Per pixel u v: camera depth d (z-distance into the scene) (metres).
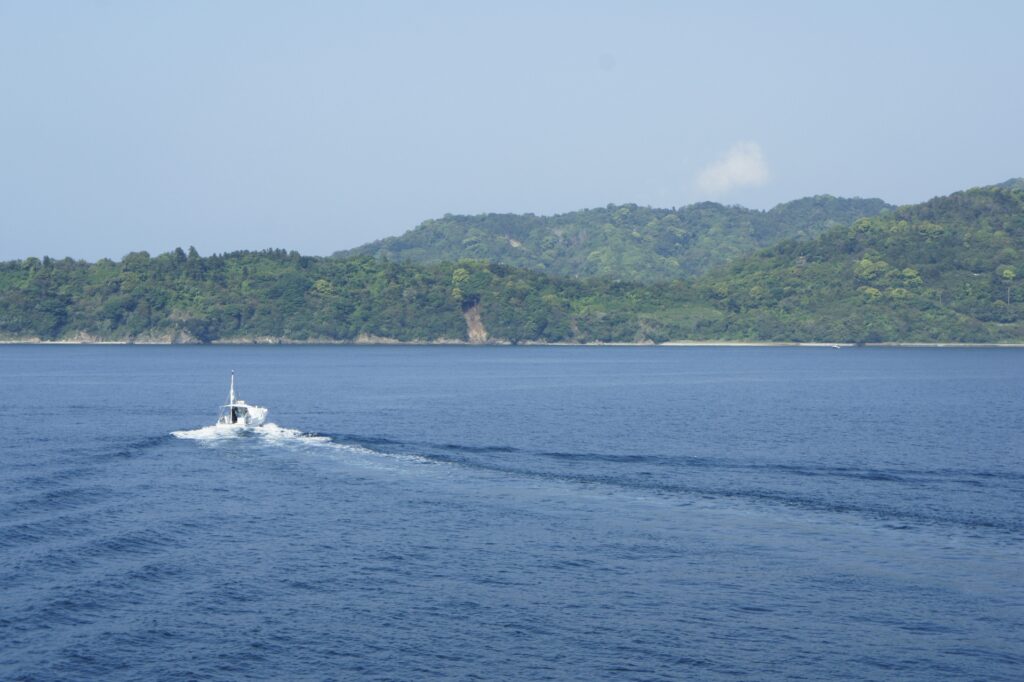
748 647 49.59
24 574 57.84
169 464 92.69
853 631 51.31
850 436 118.62
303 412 145.75
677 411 151.62
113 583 57.00
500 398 175.75
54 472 87.12
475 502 77.31
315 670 47.09
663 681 46.22
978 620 52.50
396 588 57.25
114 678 45.97
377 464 93.69
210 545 64.88
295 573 59.59
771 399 176.88
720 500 77.88
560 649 49.38
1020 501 77.50
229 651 48.88
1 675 45.75
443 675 46.69
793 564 61.12
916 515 72.62
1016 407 160.38
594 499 78.25
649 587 57.47
